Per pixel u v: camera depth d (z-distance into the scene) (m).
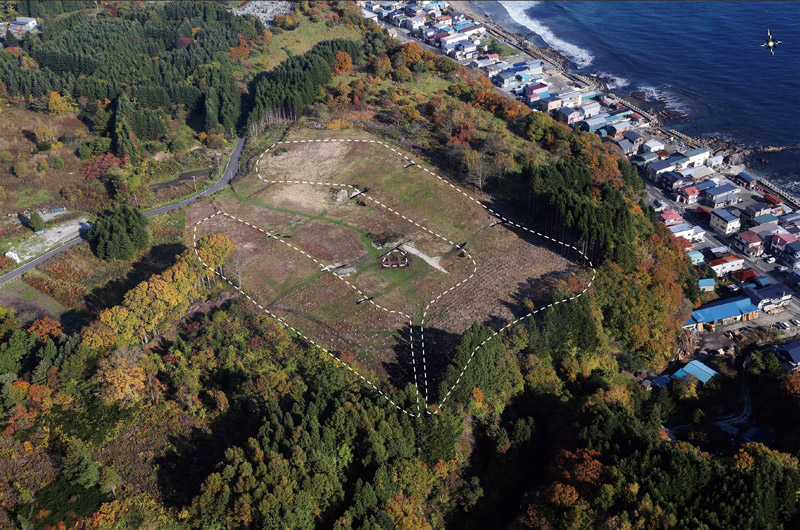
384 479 105.19
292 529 96.44
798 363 147.50
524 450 122.69
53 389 118.50
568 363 138.75
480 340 131.25
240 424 117.06
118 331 132.38
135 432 114.44
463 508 113.75
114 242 165.12
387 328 143.50
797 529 102.62
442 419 116.06
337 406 113.50
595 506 103.88
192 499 103.19
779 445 125.94
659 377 147.88
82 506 101.75
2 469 105.75
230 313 143.50
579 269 161.62
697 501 104.69
